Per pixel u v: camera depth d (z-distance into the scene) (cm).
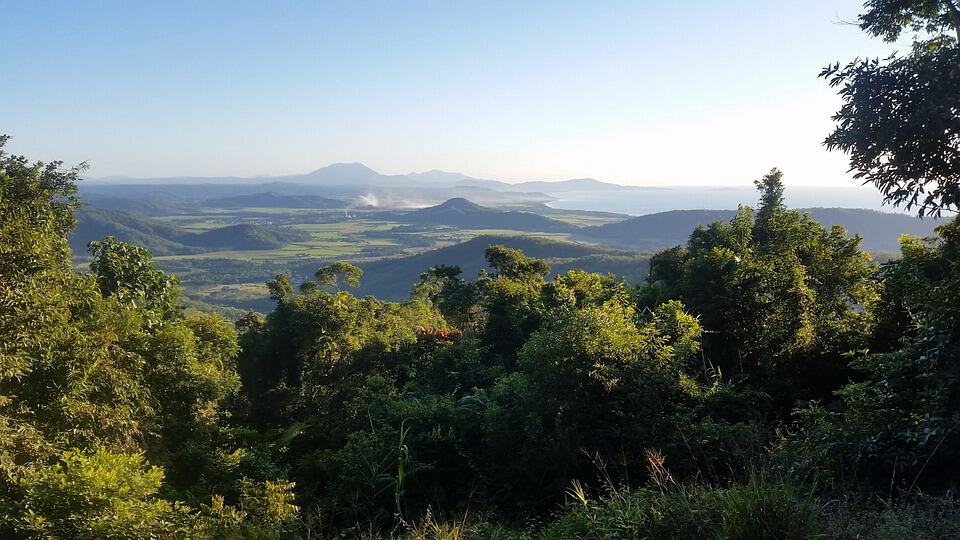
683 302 1248
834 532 335
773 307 1102
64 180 1209
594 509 470
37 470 542
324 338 2186
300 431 1501
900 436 501
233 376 1409
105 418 744
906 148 477
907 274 681
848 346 1043
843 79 505
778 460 516
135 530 480
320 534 738
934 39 522
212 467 991
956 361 510
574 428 767
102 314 945
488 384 1362
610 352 811
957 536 321
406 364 1769
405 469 873
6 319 609
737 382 981
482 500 806
